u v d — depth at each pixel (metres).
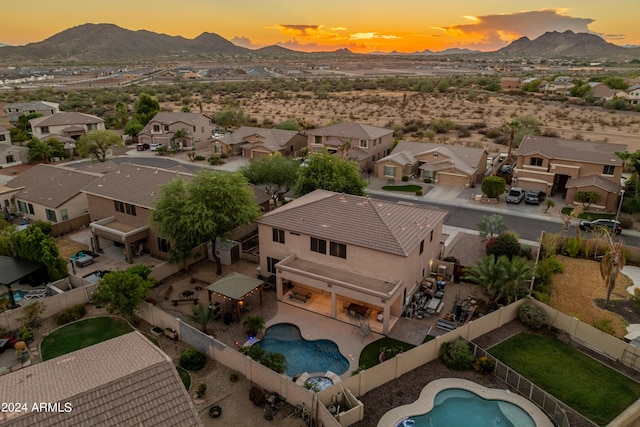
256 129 82.75
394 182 63.44
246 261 38.16
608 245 38.03
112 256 39.22
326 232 30.91
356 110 124.44
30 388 15.45
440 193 58.00
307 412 20.73
